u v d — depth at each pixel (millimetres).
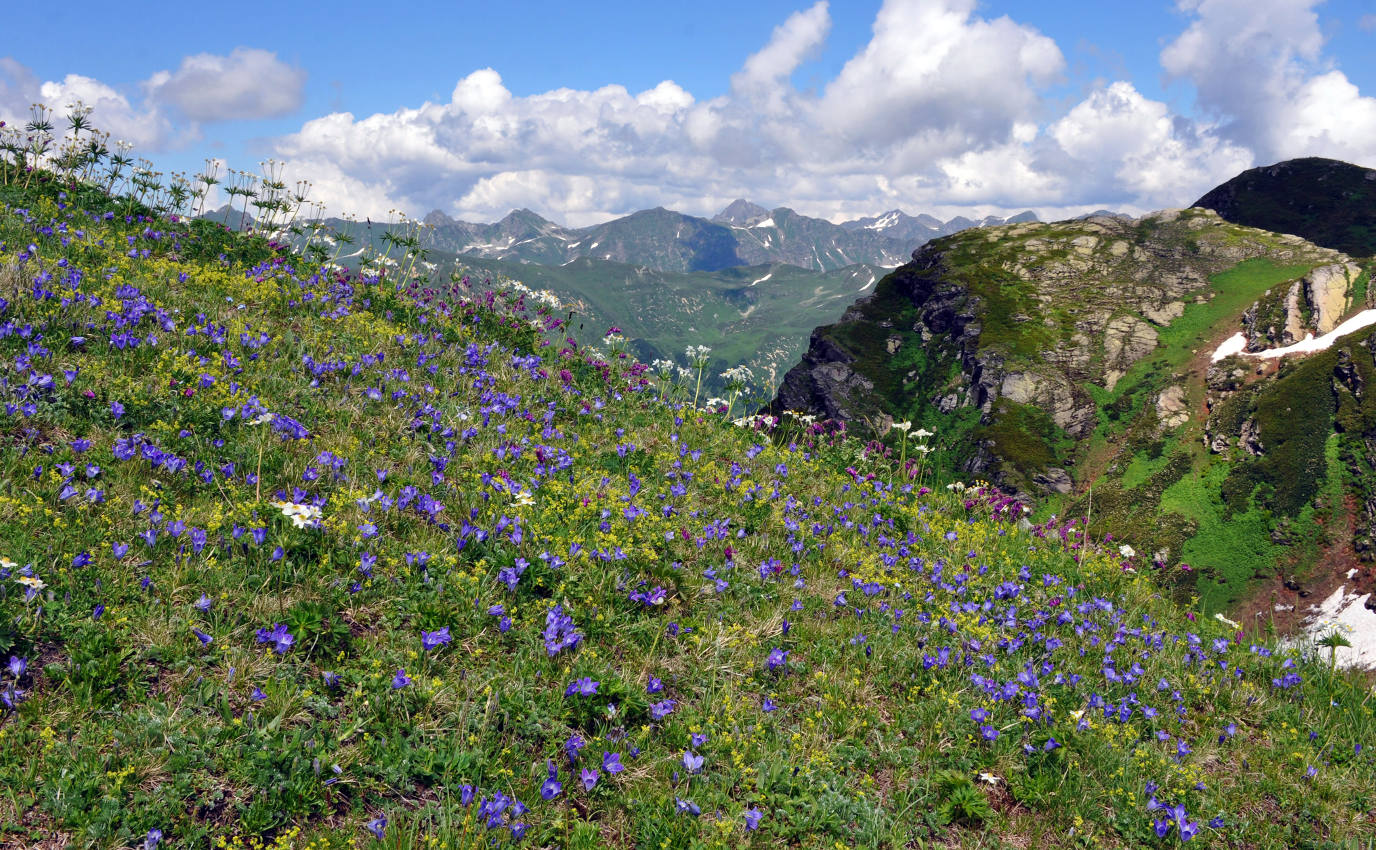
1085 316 141750
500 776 5270
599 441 12391
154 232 17641
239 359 10680
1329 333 120000
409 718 5547
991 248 169250
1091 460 119125
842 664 7891
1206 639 11062
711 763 6047
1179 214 171625
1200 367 126688
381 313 15711
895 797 6238
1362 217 196875
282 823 4637
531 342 17172
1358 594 84625
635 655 7016
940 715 7375
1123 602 11812
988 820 6289
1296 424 106625
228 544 6574
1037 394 127750
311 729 5164
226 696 5121
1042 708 7750
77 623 5363
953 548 12297
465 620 6648
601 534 8445
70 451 7383
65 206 17219
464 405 11523
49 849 4066
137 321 10414
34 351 8617
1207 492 106188
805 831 5641
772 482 13000
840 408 143000
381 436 9875
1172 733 8383
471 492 8727
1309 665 10898
